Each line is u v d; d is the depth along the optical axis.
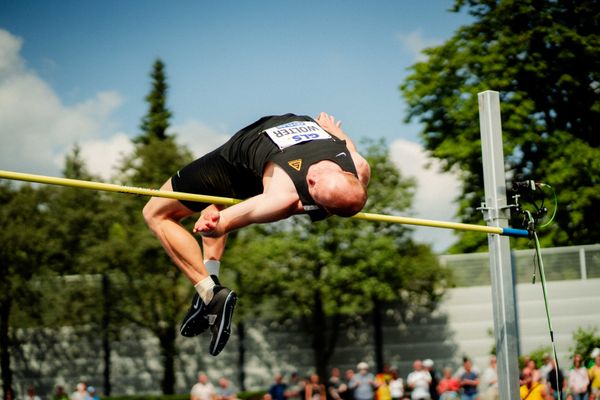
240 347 20.44
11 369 21.27
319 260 18.83
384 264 18.73
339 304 19.14
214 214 4.19
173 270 20.78
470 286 19.88
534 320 19.25
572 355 18.80
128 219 21.28
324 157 4.29
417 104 23.27
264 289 19.36
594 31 23.94
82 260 20.55
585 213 23.39
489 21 23.28
